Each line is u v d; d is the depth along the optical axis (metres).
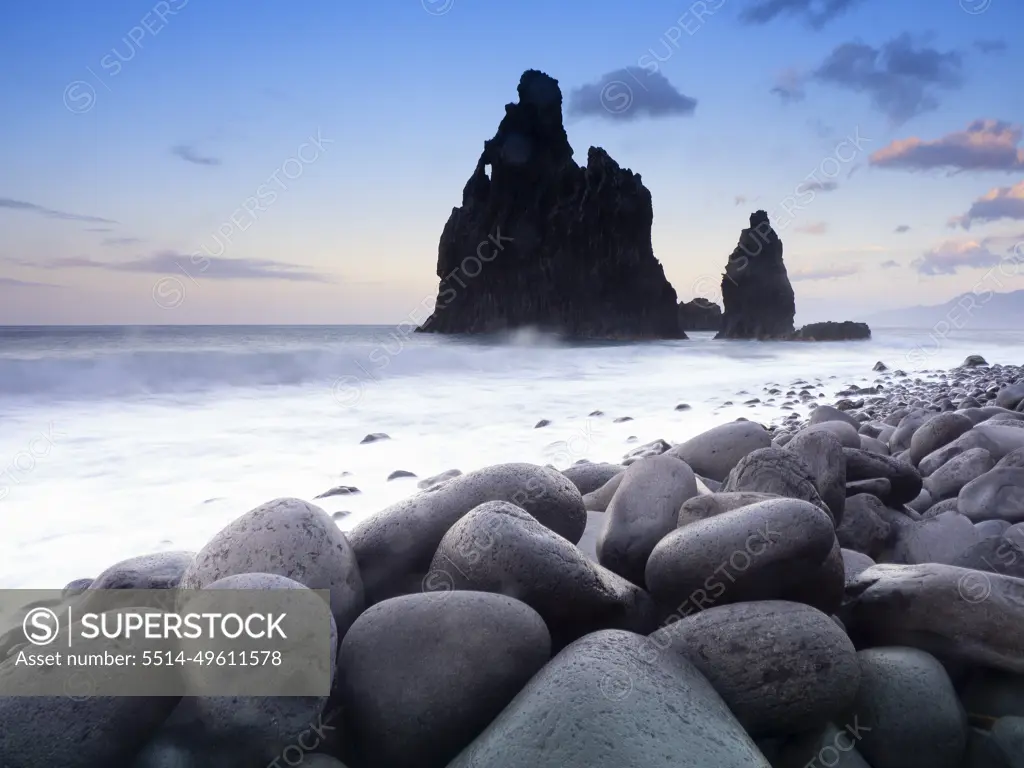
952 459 4.27
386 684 1.84
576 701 1.62
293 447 7.32
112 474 5.98
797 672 1.88
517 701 1.72
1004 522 3.28
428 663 1.85
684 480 2.90
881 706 1.99
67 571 3.65
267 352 13.80
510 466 2.88
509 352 21.72
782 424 8.58
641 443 7.47
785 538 2.12
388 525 2.59
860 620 2.30
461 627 1.89
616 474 4.14
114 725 1.63
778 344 38.53
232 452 7.03
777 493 2.95
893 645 2.22
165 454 6.90
